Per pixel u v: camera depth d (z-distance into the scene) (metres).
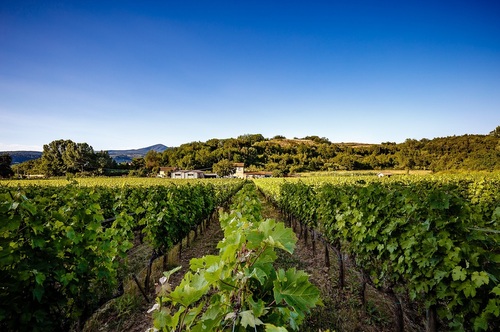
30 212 2.45
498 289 2.26
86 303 3.38
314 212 7.43
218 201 14.73
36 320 2.45
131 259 6.89
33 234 2.54
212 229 11.47
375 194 4.50
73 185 4.57
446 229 2.96
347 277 5.52
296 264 6.39
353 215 5.01
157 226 5.84
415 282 3.16
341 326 3.81
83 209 3.60
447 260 2.72
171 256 6.75
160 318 1.11
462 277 2.53
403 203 3.96
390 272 3.93
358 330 3.75
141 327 3.89
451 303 2.74
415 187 4.12
